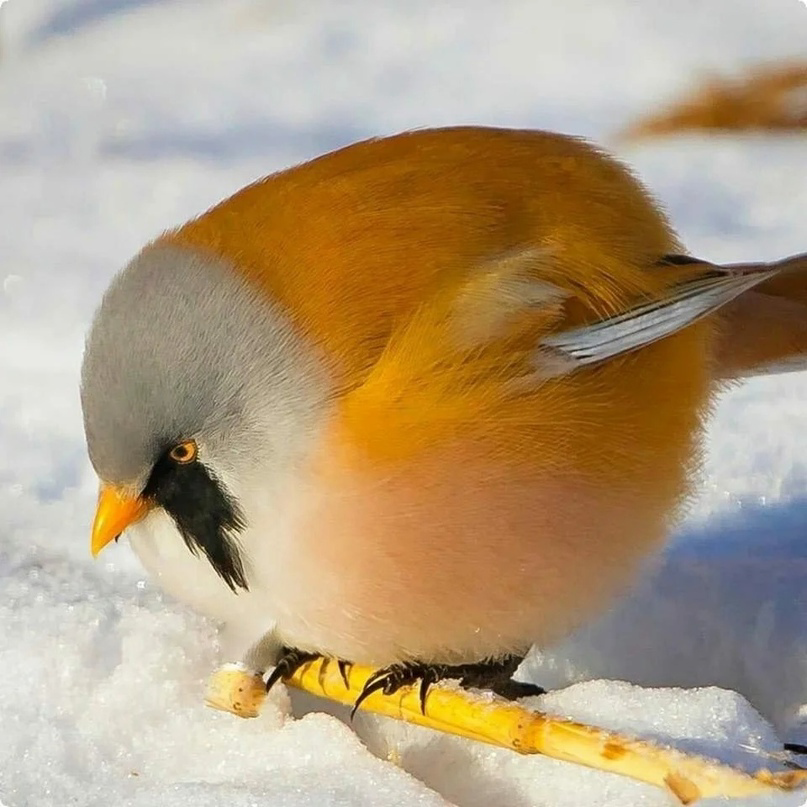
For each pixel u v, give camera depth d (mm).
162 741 1983
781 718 2000
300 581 1979
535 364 1980
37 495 2062
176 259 1981
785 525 2043
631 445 1986
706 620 2014
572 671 2012
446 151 1993
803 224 2225
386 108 2828
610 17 3143
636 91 2803
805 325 2020
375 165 1990
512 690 1996
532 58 3023
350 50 3160
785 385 2098
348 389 1976
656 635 2014
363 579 1977
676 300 1988
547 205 1990
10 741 1981
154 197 2479
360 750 1978
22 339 2125
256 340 1977
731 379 2023
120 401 1979
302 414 1976
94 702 1989
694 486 1999
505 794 1978
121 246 2283
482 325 1979
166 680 1992
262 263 1980
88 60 3197
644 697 1984
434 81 2957
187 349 1978
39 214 2428
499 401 1977
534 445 1978
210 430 1979
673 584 2023
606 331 1985
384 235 1982
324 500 1975
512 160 1994
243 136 2746
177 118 2869
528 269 1983
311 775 1973
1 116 2916
